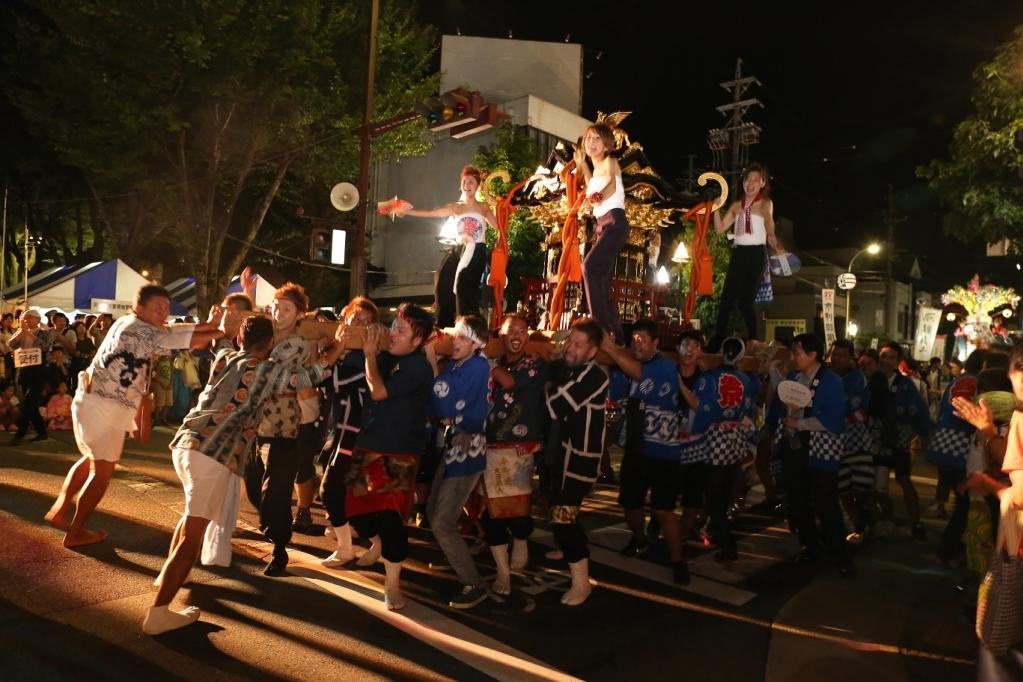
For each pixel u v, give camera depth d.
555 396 5.44
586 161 7.41
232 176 19.95
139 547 5.85
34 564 5.31
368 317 5.71
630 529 7.11
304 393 5.60
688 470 6.93
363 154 14.60
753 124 27.62
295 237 27.28
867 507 8.24
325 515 7.53
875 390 8.51
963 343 19.67
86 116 16.70
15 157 21.89
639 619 5.32
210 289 19.39
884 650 4.98
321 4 17.22
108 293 15.46
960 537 6.91
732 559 6.94
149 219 21.97
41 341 11.10
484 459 5.25
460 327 5.14
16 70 17.19
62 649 4.12
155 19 15.16
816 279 37.00
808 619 5.53
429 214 8.30
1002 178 16.25
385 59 19.03
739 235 8.04
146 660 4.08
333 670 4.12
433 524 5.17
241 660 4.15
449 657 4.40
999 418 5.03
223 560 5.20
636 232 10.30
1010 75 15.75
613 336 6.91
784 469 7.14
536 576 6.22
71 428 11.23
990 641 3.23
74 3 15.24
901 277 40.09
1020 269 18.80
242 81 16.78
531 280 11.05
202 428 4.50
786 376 8.08
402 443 4.90
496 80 31.88
